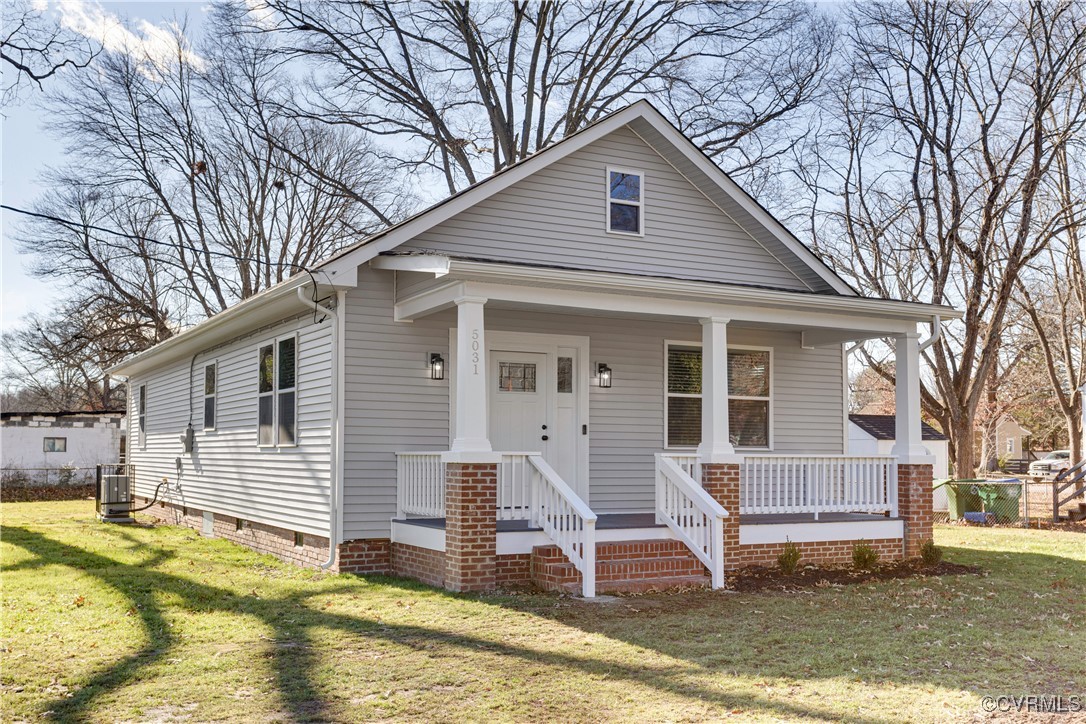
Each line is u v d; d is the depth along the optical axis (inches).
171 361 778.8
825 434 605.6
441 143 1102.4
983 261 963.3
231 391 618.8
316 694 251.3
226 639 314.7
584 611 361.1
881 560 511.5
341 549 451.2
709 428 461.7
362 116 1107.3
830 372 612.4
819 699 248.8
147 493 844.6
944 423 1029.2
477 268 396.2
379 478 463.5
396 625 334.6
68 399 1733.5
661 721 230.7
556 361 520.7
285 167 1232.8
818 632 331.0
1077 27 893.8
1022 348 1389.0
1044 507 1018.7
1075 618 369.1
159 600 382.9
